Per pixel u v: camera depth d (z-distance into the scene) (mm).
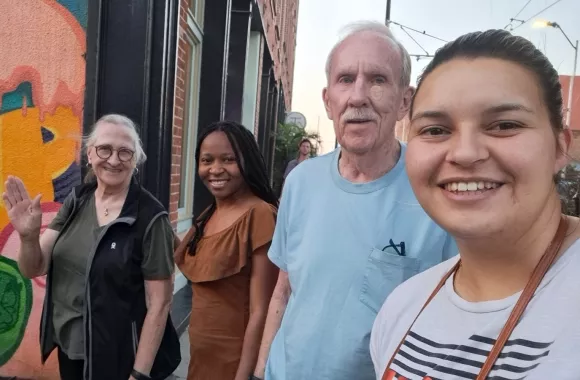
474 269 928
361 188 1528
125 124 2211
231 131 2180
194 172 6047
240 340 2088
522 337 783
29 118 3275
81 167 3295
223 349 2080
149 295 2168
